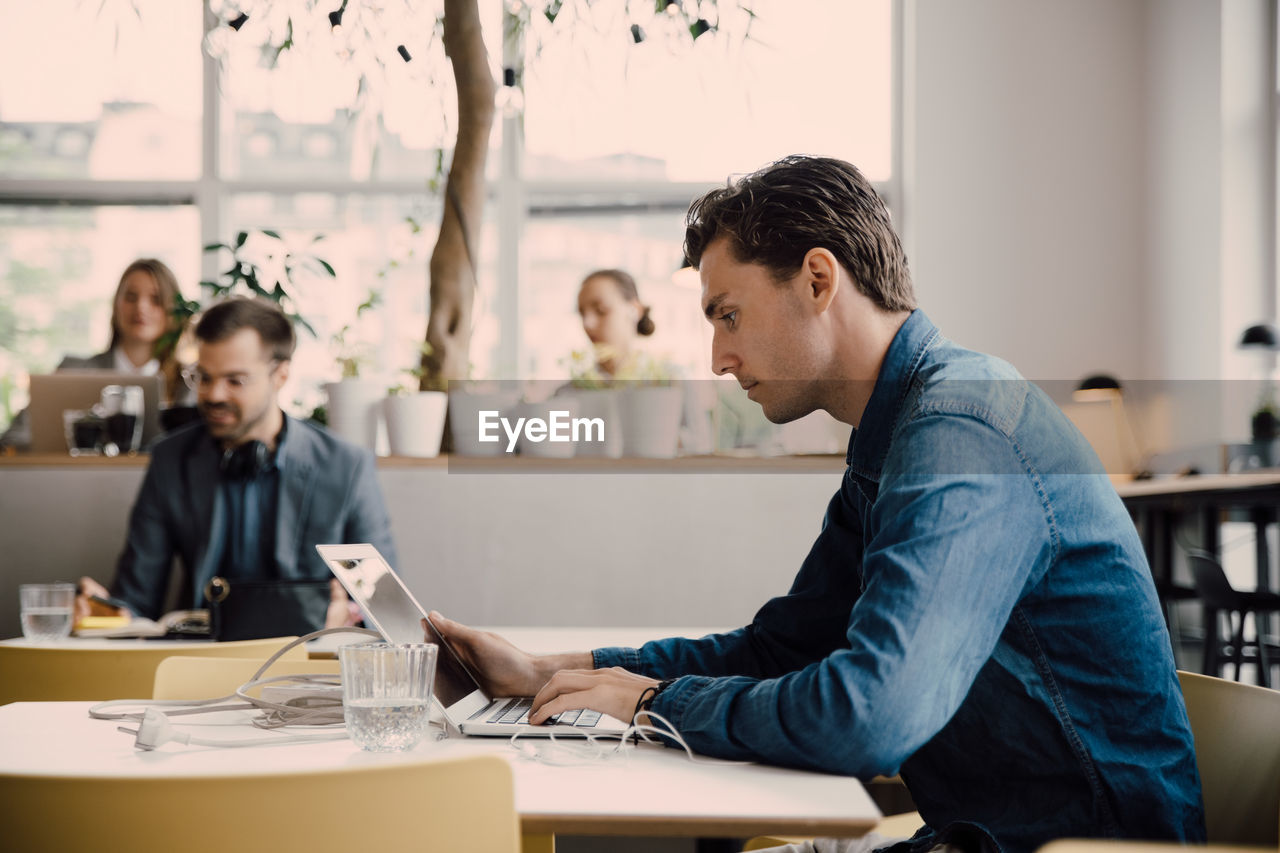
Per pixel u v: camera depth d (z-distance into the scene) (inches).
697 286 189.3
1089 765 37.2
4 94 213.5
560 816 28.4
